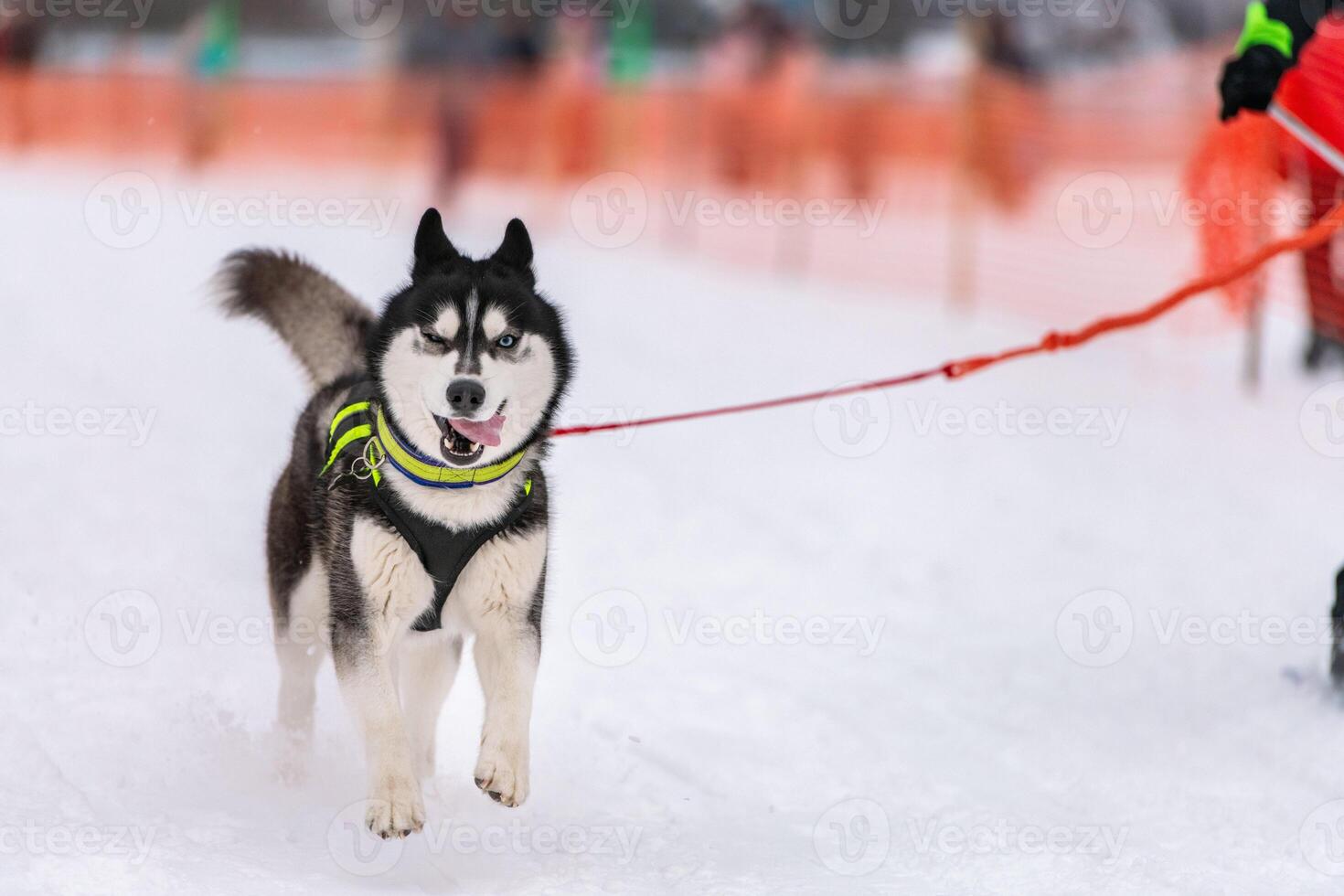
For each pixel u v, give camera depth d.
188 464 7.08
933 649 5.93
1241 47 5.09
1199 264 10.27
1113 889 3.62
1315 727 4.92
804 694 5.38
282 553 4.38
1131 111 12.11
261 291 4.80
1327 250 9.85
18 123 17.50
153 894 3.05
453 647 4.29
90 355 9.15
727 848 3.91
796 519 7.56
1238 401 10.00
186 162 16.55
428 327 3.77
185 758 4.05
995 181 12.66
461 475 3.75
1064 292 11.86
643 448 8.57
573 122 14.80
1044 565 7.01
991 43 12.80
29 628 4.82
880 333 11.69
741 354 10.80
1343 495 8.16
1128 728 5.03
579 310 12.07
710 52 15.68
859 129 13.68
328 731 4.54
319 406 4.50
